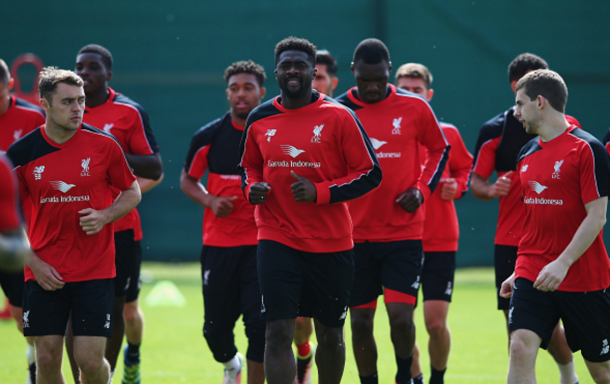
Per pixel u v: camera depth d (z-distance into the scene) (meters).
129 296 25.45
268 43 55.03
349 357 30.39
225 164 24.09
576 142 17.97
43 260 18.94
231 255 23.61
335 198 18.56
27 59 47.19
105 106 24.42
